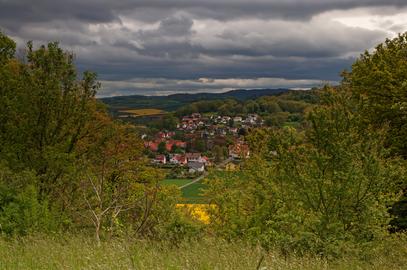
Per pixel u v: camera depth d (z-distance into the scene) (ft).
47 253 34.91
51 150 68.69
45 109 70.85
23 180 54.90
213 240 41.09
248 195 55.72
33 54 71.15
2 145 68.95
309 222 47.91
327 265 36.52
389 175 48.08
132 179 81.82
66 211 56.90
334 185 47.57
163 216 50.49
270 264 31.30
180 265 30.60
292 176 50.70
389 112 81.71
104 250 35.58
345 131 49.34
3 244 40.34
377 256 45.03
